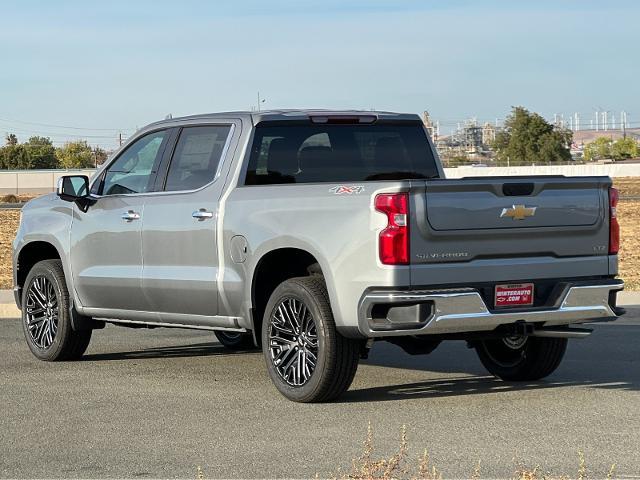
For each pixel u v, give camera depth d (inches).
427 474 268.2
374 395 380.2
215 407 361.4
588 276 370.3
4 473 279.9
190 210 403.5
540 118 7332.7
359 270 346.0
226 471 279.1
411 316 340.8
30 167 7032.5
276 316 372.2
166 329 579.2
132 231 425.7
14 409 361.4
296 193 369.1
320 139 405.4
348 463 285.0
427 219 341.7
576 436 314.0
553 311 359.3
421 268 342.0
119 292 433.7
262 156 396.5
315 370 358.3
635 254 1107.9
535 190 357.1
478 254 350.0
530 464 282.7
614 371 430.0
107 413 353.4
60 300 458.3
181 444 309.4
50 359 465.1
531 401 366.9
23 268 486.6
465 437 313.4
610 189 374.3
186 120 420.5
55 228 460.4
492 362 412.5
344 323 350.6
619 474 273.0
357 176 408.8
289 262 388.8
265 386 400.8
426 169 422.3
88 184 448.8
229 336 501.0
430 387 395.9
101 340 535.2
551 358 396.8
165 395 384.5
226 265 390.6
